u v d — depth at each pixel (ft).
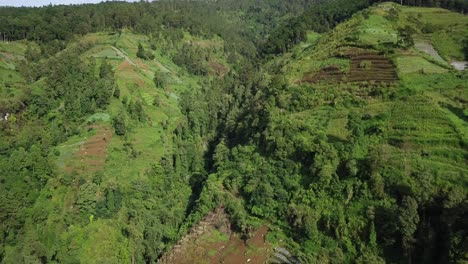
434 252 163.73
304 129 237.45
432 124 209.15
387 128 217.15
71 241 206.80
